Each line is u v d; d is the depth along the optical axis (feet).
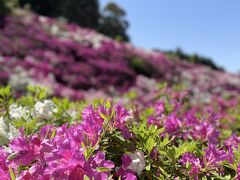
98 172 5.00
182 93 12.30
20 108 9.01
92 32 72.54
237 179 6.24
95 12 153.58
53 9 138.31
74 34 65.05
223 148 7.96
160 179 5.92
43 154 5.49
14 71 40.24
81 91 44.50
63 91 36.58
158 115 10.18
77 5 145.69
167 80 59.16
